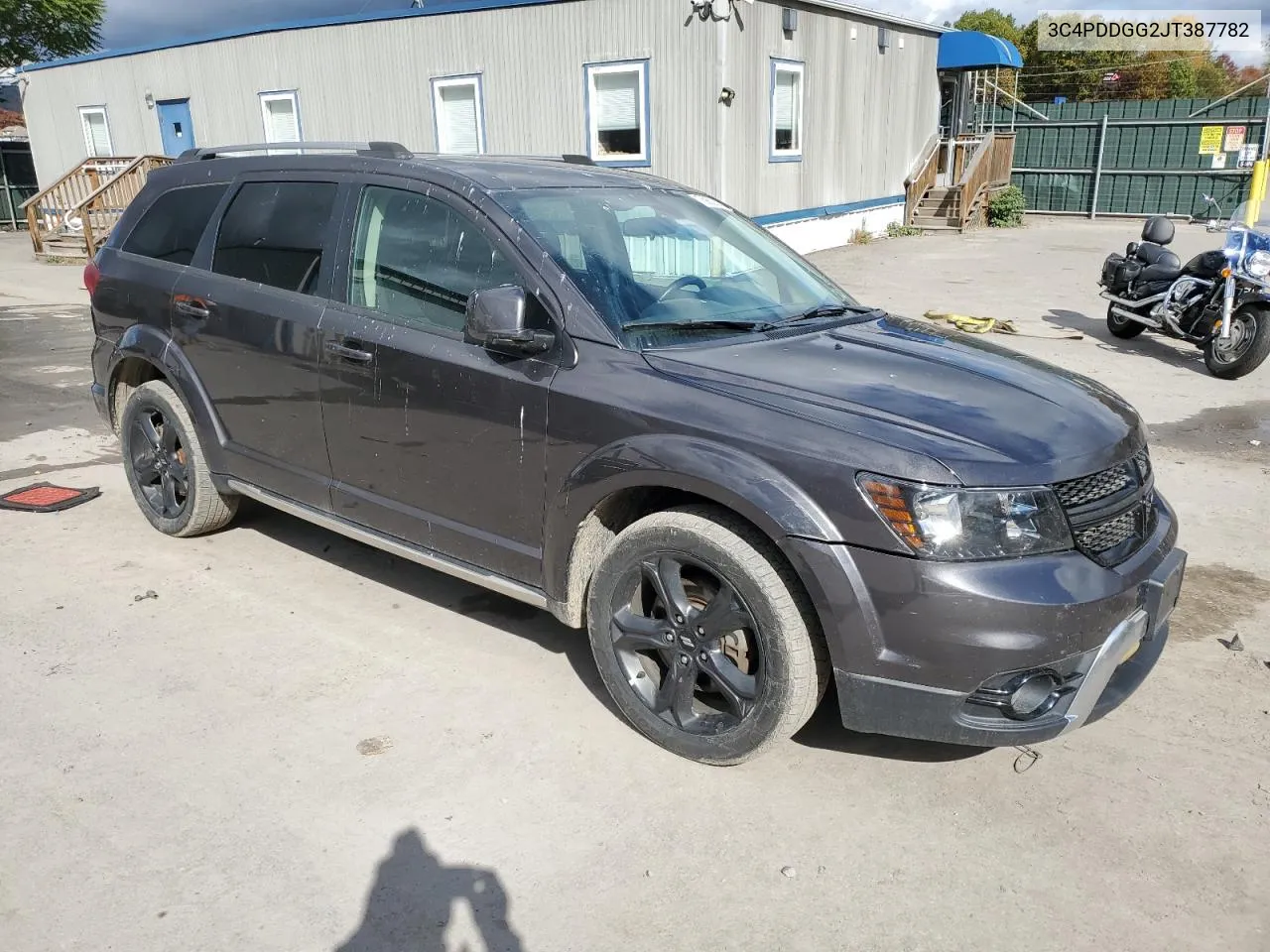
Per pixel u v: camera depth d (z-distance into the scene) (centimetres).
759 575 291
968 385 321
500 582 361
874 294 1277
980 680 272
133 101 2002
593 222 373
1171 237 992
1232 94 2344
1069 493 286
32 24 3222
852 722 290
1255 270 833
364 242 391
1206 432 711
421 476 372
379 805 299
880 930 256
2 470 603
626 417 312
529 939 252
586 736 337
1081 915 262
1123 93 5047
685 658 316
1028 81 5050
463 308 358
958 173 2270
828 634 283
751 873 276
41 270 1683
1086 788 315
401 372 366
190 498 473
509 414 339
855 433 282
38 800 298
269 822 291
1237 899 269
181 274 458
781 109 1566
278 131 1789
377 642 398
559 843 286
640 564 319
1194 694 370
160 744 327
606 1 1401
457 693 361
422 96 1599
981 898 268
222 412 446
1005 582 269
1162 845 290
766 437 290
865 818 299
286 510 434
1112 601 281
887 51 1881
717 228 421
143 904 259
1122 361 929
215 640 396
